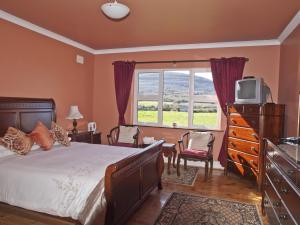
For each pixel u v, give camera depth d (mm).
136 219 2609
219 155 4570
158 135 5152
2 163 2520
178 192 3396
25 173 2289
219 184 3770
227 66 4477
